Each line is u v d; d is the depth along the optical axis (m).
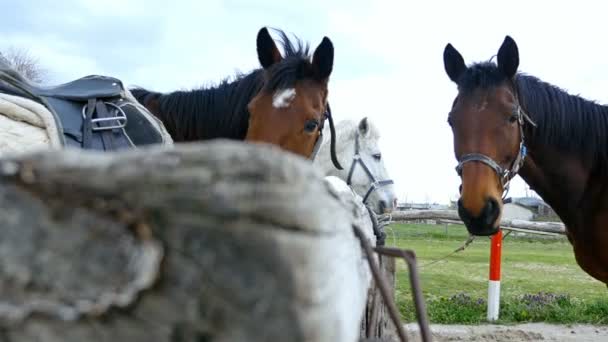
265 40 3.05
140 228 0.45
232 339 0.44
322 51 2.85
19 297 0.47
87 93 2.29
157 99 3.05
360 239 0.88
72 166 0.46
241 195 0.43
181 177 0.45
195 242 0.44
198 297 0.44
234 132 2.95
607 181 2.88
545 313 5.49
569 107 2.93
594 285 7.46
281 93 2.73
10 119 1.96
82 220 0.47
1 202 0.48
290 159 0.45
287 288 0.43
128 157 0.47
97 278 0.46
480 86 2.91
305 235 0.44
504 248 13.83
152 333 0.45
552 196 3.04
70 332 0.46
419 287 0.99
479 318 5.34
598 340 4.70
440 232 16.52
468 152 2.80
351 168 4.14
